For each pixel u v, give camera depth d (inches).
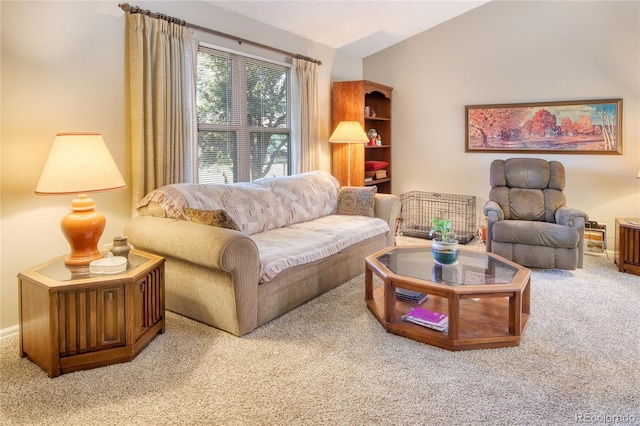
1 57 99.3
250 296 105.2
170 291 117.5
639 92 177.0
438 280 102.1
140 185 126.1
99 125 119.2
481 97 210.8
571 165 192.5
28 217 107.0
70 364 87.7
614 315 116.9
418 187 231.6
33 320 89.8
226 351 97.0
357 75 236.2
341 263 141.6
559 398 78.7
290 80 188.4
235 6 153.7
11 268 105.0
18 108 103.0
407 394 80.3
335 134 195.0
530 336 104.2
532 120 198.7
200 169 152.3
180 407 76.6
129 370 89.0
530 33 196.7
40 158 107.7
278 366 90.5
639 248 150.7
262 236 136.6
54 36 108.0
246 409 76.0
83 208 98.0
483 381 84.4
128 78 125.1
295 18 173.3
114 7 120.1
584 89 187.8
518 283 99.3
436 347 98.6
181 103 135.1
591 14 183.5
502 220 162.7
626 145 181.5
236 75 162.4
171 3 135.4
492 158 210.5
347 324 111.4
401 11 190.5
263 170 178.9
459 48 213.6
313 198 167.9
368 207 173.6
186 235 105.3
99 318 89.4
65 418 73.7
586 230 184.9
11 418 73.7
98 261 95.0
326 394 80.4
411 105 229.0
